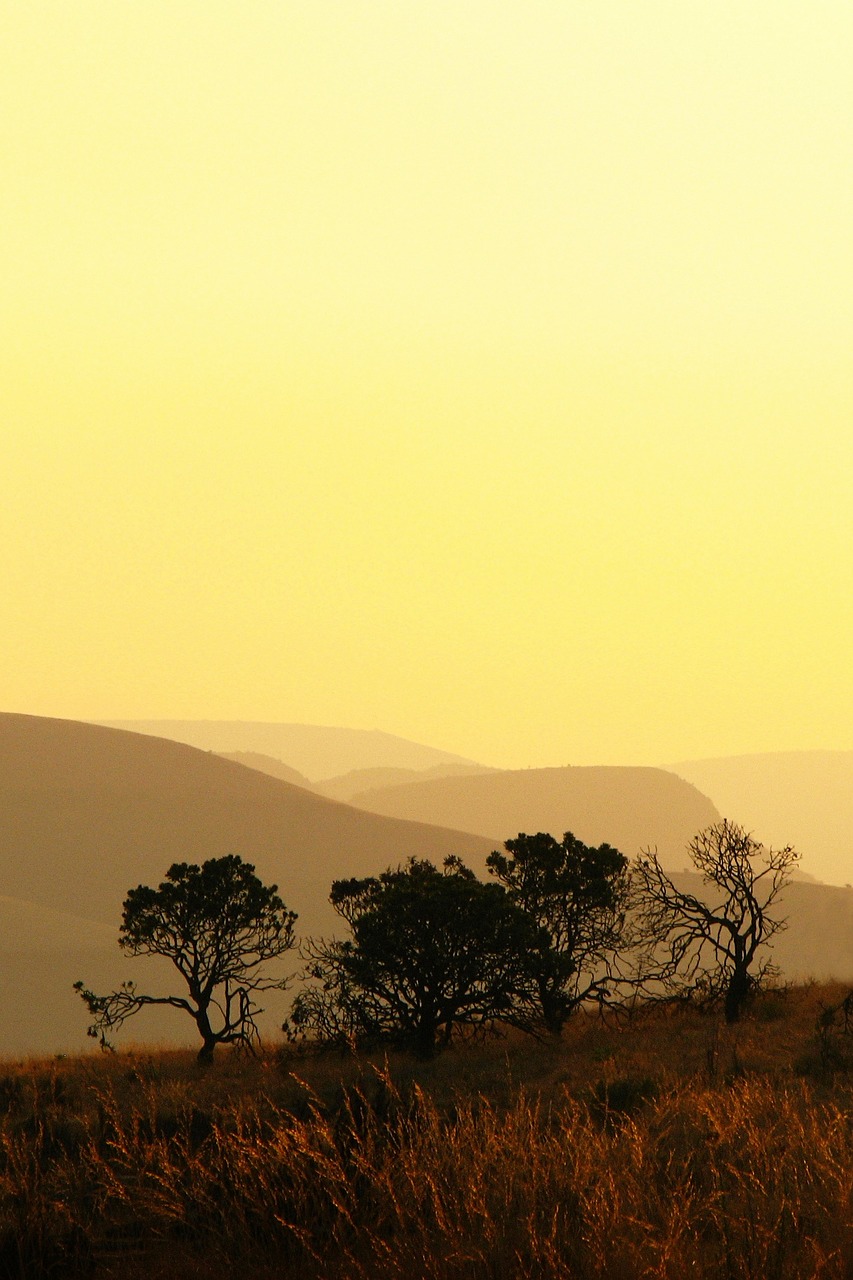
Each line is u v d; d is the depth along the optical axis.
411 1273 15.95
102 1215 19.20
